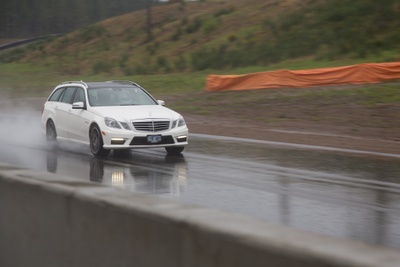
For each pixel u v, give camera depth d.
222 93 50.00
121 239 5.76
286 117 38.66
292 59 68.12
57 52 116.38
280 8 95.88
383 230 11.58
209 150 24.78
